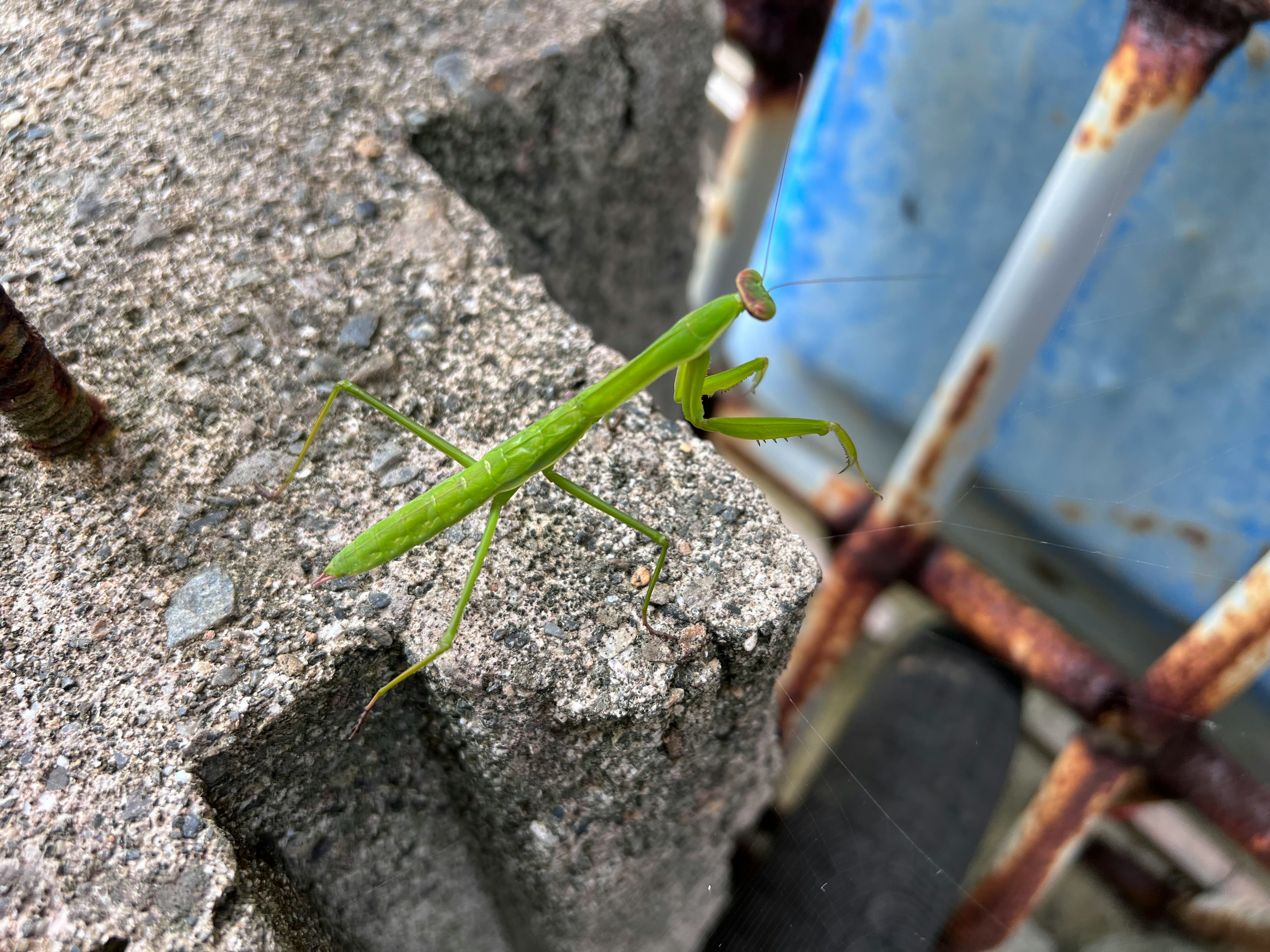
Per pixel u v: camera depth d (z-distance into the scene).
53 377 0.11
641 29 0.18
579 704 0.11
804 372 0.22
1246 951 0.18
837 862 0.17
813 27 0.19
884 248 0.19
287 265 0.14
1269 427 0.15
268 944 0.10
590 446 0.13
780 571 0.12
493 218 0.18
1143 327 0.16
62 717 0.11
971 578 0.18
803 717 0.20
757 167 0.21
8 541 0.12
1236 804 0.15
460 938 0.15
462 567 0.12
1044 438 0.18
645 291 0.23
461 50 0.17
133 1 0.17
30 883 0.10
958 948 0.17
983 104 0.16
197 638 0.11
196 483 0.12
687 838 0.14
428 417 0.13
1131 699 0.16
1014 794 0.22
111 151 0.15
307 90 0.16
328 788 0.12
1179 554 0.17
